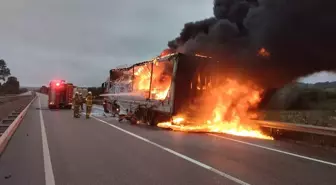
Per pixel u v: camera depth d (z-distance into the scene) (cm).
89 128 1555
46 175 655
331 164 775
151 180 619
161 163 771
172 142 1114
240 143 1102
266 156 870
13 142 1088
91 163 769
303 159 836
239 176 649
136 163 770
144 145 1044
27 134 1296
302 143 1134
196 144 1071
